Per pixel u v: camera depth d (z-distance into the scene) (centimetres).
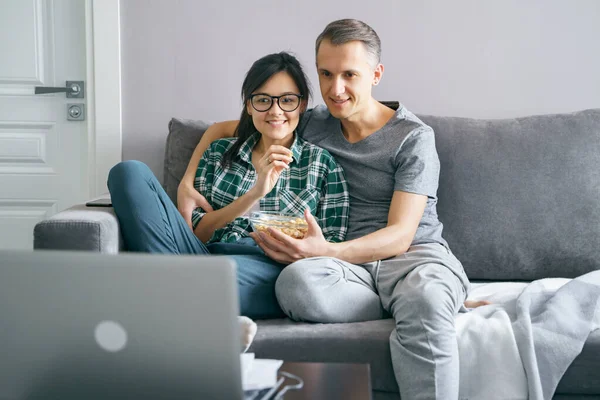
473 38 253
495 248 215
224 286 78
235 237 204
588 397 158
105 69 255
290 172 209
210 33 255
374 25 253
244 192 210
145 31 255
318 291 165
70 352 82
